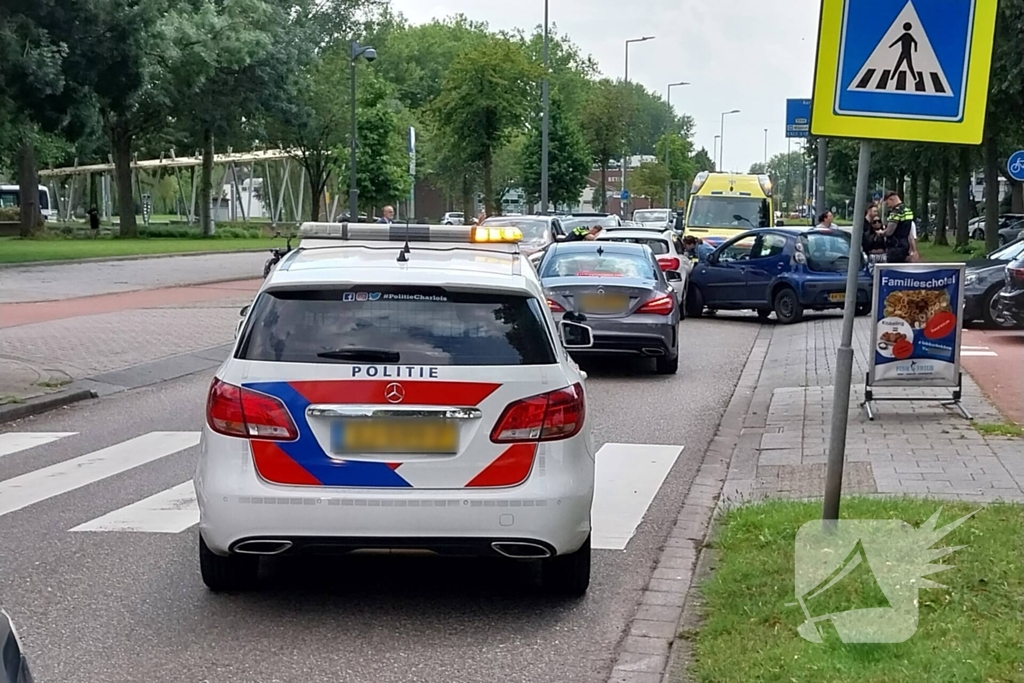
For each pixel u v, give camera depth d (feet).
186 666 16.97
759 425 36.76
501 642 18.06
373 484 17.94
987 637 15.98
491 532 18.02
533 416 18.28
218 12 175.52
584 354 49.44
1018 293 54.75
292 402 18.06
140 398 43.32
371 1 234.17
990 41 18.92
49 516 25.80
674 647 17.29
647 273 49.73
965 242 151.02
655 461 31.91
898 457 29.14
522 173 203.10
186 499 27.37
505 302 19.21
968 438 31.50
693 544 23.56
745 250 73.20
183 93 177.06
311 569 21.91
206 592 20.43
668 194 297.94
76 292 85.76
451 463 18.04
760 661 15.64
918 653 15.47
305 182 276.00
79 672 16.71
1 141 134.10
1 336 57.57
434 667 16.98
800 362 50.52
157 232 197.88
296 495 17.89
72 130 92.38
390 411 18.03
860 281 68.74
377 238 25.44
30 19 82.43
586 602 20.04
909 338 35.04
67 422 38.27
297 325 18.72
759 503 24.84
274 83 184.85
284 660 17.24
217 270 114.73
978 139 18.98
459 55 152.46
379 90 192.65
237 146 200.95
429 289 19.10
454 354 18.40
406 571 21.84
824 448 31.19
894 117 19.07
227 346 55.93
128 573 21.52
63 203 282.36
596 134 215.92
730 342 61.77
